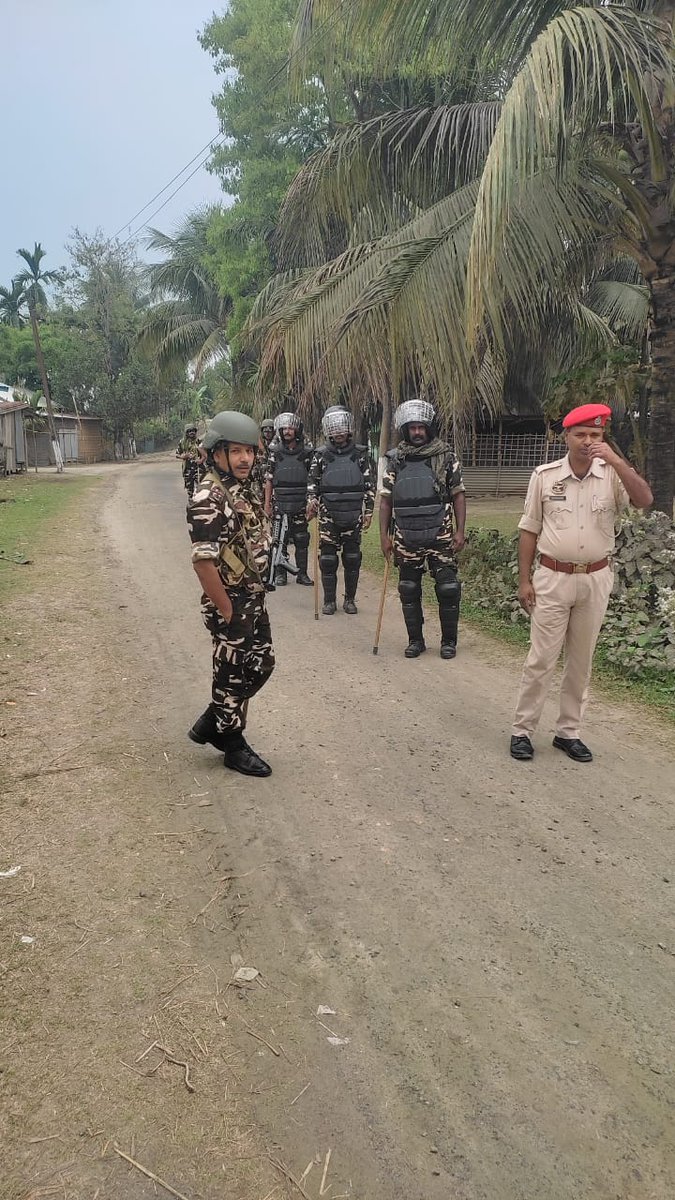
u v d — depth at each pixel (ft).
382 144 29.94
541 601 13.67
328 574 25.05
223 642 12.74
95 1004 8.18
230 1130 6.82
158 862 10.82
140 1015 8.05
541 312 30.17
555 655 13.83
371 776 13.58
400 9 25.45
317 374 30.76
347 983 8.59
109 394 136.26
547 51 18.78
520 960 8.97
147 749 14.52
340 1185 6.38
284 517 29.84
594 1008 8.25
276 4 56.18
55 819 11.90
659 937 9.36
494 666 19.80
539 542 13.79
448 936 9.37
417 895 10.16
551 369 47.50
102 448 141.18
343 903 9.98
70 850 11.06
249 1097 7.15
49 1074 7.32
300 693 17.76
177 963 8.83
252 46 56.13
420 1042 7.80
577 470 13.23
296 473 29.55
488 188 18.99
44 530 42.50
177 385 147.74
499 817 12.19
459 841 11.48
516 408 65.10
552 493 13.39
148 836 11.48
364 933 9.41
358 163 30.40
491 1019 8.11
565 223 24.09
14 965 8.71
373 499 24.80
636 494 12.91
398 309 25.09
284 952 9.07
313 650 21.25
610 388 28.35
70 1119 6.88
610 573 13.66
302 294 31.58
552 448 67.72
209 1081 7.30
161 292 106.32
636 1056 7.65
